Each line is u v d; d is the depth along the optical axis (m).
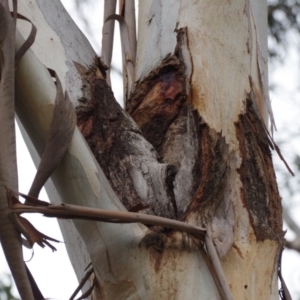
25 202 3.13
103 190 3.31
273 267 3.51
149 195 3.47
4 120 3.15
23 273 3.09
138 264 3.34
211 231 3.45
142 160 3.53
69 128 3.27
